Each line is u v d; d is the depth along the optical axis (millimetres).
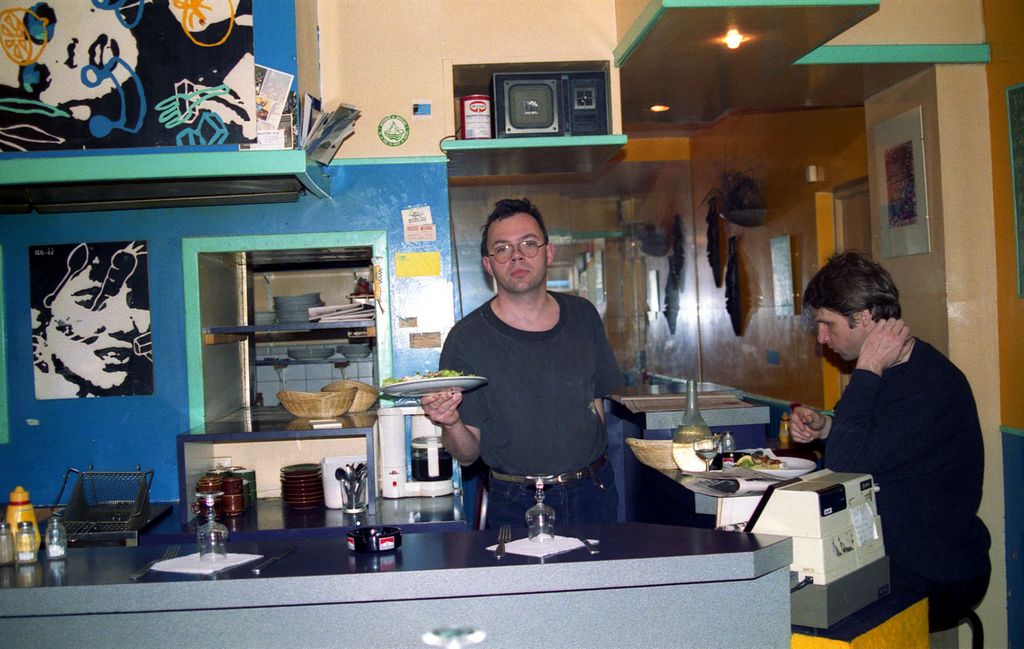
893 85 3326
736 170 5332
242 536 2643
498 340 2461
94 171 2588
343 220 3113
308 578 1634
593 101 3098
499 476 2480
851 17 2631
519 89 3088
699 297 6133
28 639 1651
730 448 2691
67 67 2625
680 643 1684
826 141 4137
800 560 1740
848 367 4020
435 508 2902
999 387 2990
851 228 4137
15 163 2590
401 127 3121
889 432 2094
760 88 3436
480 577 1646
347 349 3635
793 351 4570
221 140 2619
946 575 2076
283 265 3662
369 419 2988
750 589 1692
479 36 3115
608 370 2619
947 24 3025
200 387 3061
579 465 2459
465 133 3139
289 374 3787
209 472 3000
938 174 3027
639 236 6422
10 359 3088
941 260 3020
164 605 1633
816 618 1719
